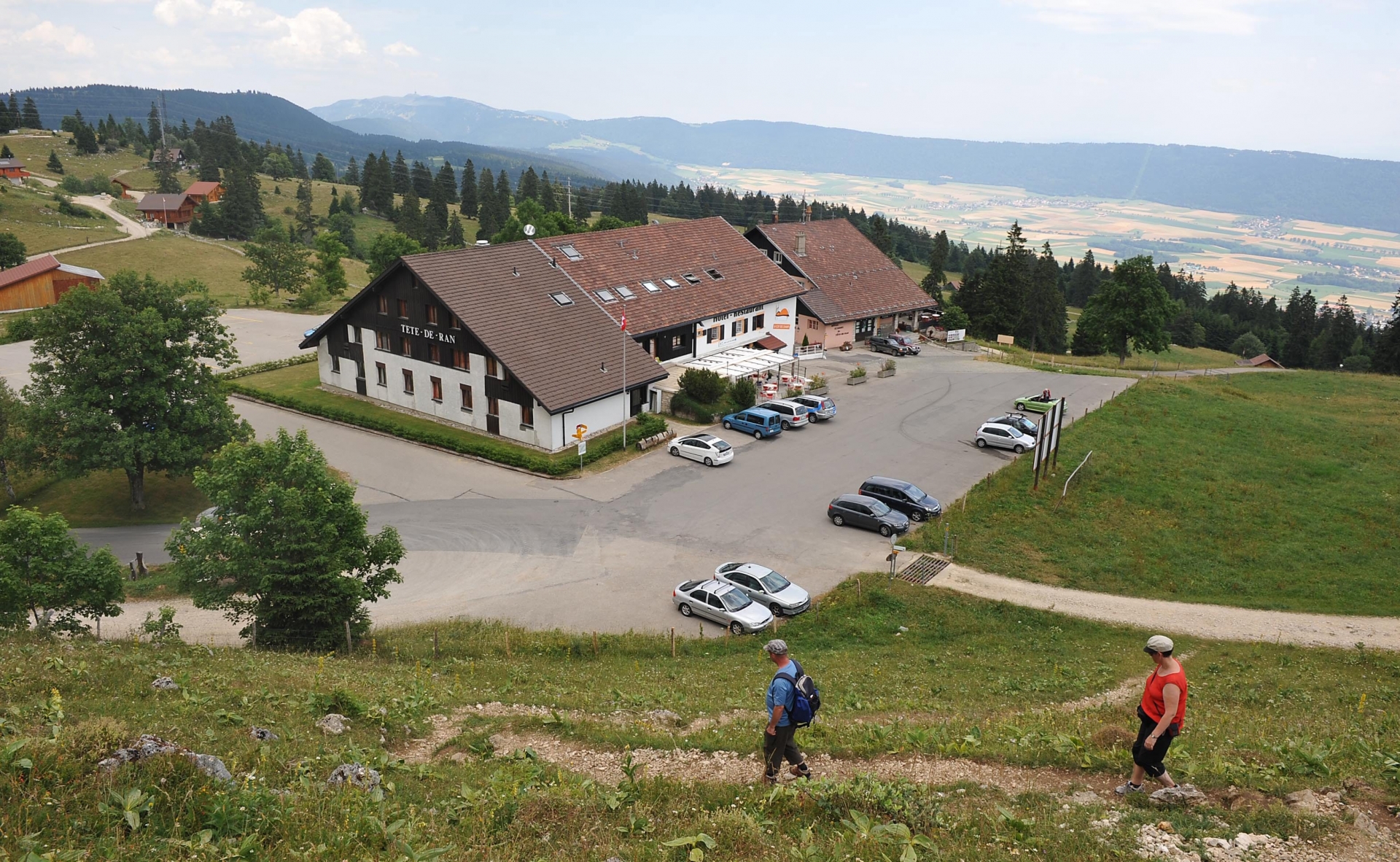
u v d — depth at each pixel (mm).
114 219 164250
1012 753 14477
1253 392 79438
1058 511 44156
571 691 23062
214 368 72000
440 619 33438
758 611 33281
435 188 194750
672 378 63094
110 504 49062
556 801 12258
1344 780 12914
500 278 58188
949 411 62594
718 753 15570
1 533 25953
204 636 32031
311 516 27109
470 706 20188
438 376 56250
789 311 79812
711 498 46125
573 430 52688
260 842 9828
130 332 44812
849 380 70250
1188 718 20250
